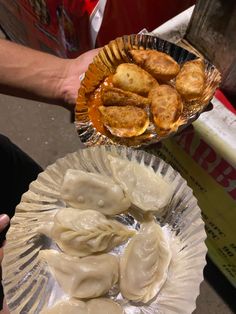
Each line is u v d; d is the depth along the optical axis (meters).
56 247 0.23
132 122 0.25
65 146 0.44
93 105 0.27
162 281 0.21
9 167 0.31
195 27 0.25
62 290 0.22
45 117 0.46
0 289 0.28
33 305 0.21
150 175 0.23
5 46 0.28
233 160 0.24
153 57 0.26
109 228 0.23
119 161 0.23
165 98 0.25
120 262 0.23
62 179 0.23
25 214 0.22
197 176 0.29
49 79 0.29
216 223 0.32
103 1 0.29
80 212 0.23
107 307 0.22
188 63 0.25
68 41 0.36
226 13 0.22
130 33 0.32
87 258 0.23
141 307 0.22
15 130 0.45
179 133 0.25
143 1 0.30
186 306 0.20
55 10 0.33
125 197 0.23
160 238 0.22
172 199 0.23
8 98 0.47
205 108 0.24
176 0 0.30
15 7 0.39
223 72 0.25
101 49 0.26
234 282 0.36
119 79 0.26
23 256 0.22
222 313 0.37
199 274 0.21
